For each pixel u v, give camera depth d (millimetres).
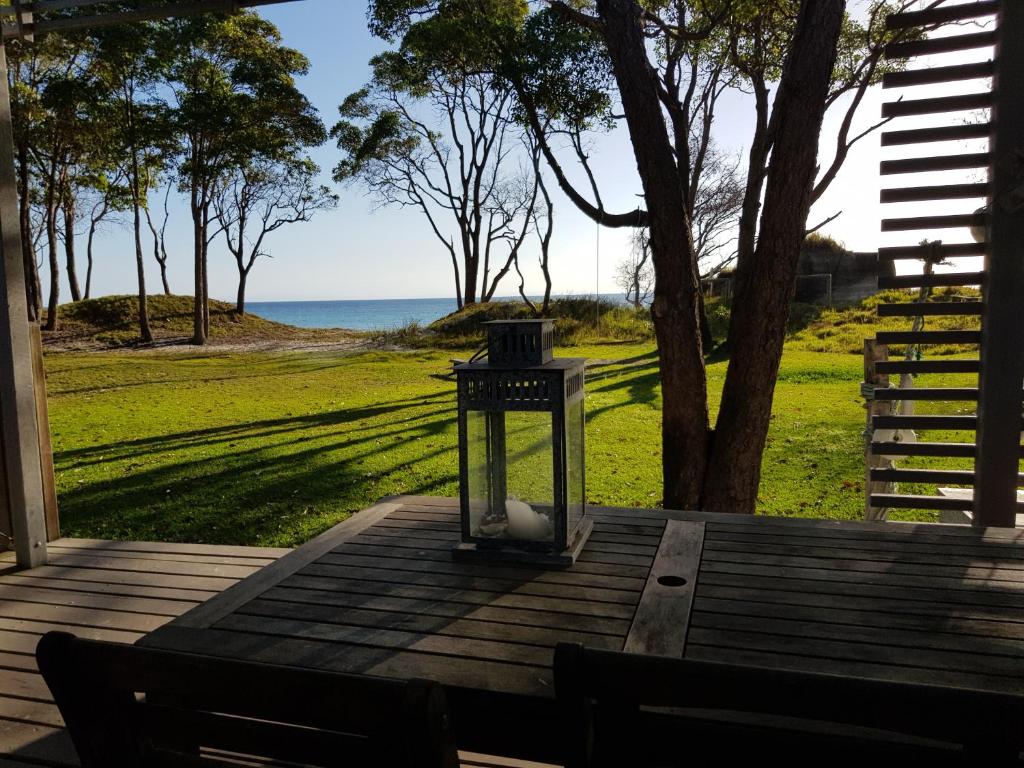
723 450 4559
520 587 2109
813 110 4137
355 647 1752
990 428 3182
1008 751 877
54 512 4465
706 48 9805
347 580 2199
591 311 23922
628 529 2633
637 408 10586
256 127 27938
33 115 23797
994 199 3084
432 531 2678
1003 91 3045
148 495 6293
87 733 1136
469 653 1705
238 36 26125
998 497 3201
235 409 11695
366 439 8695
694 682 954
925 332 3307
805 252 22422
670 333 4578
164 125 26203
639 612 1897
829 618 1857
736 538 2521
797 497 5988
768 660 1632
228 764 1115
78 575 3846
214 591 3604
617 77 4523
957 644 1701
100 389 14836
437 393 12789
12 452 3908
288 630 1855
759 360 4422
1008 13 3012
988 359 3156
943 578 2113
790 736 973
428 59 11367
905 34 6164
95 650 1082
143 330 28750
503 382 2240
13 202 3795
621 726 1042
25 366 3883
